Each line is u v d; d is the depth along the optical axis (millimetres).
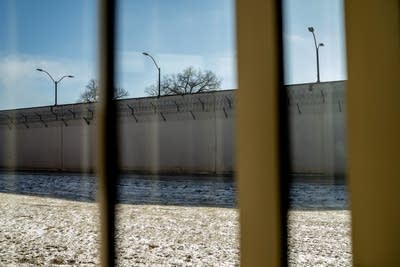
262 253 1770
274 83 1780
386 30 1654
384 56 1659
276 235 1756
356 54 1702
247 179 1814
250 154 1812
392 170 1633
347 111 1719
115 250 2186
